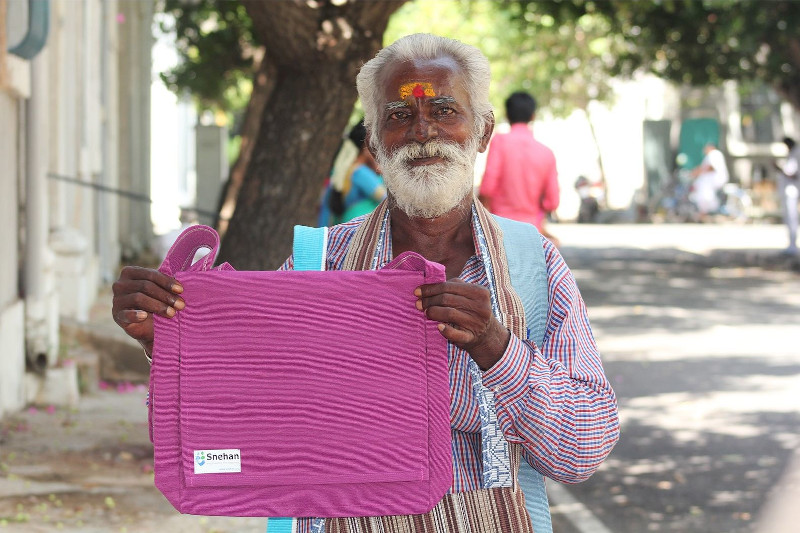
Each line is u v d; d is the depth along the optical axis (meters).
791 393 9.44
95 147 13.73
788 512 6.24
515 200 8.84
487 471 2.42
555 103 35.41
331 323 2.30
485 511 2.42
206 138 24.69
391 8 6.09
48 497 5.90
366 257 2.59
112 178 15.95
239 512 2.31
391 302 2.30
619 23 20.95
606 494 6.67
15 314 8.02
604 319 13.73
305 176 6.24
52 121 10.60
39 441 7.18
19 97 8.18
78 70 12.27
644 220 35.47
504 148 8.82
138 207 19.27
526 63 31.53
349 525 2.44
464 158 2.48
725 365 10.71
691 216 34.44
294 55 6.11
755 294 16.41
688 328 12.97
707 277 18.91
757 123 36.81
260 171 6.27
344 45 6.08
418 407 2.31
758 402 9.09
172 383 2.30
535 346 2.42
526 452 2.45
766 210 34.62
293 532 2.45
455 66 2.49
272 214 6.24
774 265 20.62
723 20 20.03
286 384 2.30
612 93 34.75
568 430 2.36
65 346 9.15
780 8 19.86
